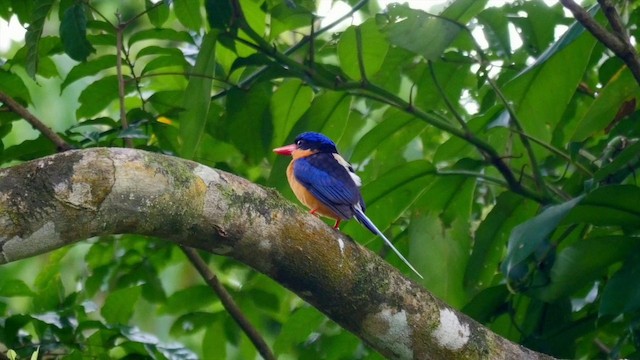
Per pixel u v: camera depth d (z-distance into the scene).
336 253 7.07
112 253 11.62
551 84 10.47
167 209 6.44
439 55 9.42
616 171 9.74
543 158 11.20
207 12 9.66
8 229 5.84
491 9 10.12
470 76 11.69
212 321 11.82
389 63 11.10
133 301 11.38
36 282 11.61
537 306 10.37
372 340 7.39
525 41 10.77
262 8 10.35
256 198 6.86
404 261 10.42
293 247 6.93
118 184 6.22
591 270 9.29
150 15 10.63
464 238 10.72
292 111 10.87
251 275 11.85
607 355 10.54
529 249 8.50
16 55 10.69
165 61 10.70
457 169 10.45
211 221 6.66
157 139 10.82
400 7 9.57
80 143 10.52
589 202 8.88
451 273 10.66
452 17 9.85
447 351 7.41
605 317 10.09
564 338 10.22
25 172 5.97
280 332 11.35
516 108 10.62
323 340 11.54
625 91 10.40
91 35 10.29
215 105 11.00
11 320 9.64
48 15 9.91
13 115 10.52
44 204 5.94
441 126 10.12
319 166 9.84
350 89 10.08
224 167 11.16
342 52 10.52
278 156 10.43
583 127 10.57
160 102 10.88
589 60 11.01
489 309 10.29
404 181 10.43
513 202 10.53
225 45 10.05
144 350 10.22
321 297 7.17
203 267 10.93
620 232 10.76
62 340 9.84
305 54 10.74
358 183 10.01
